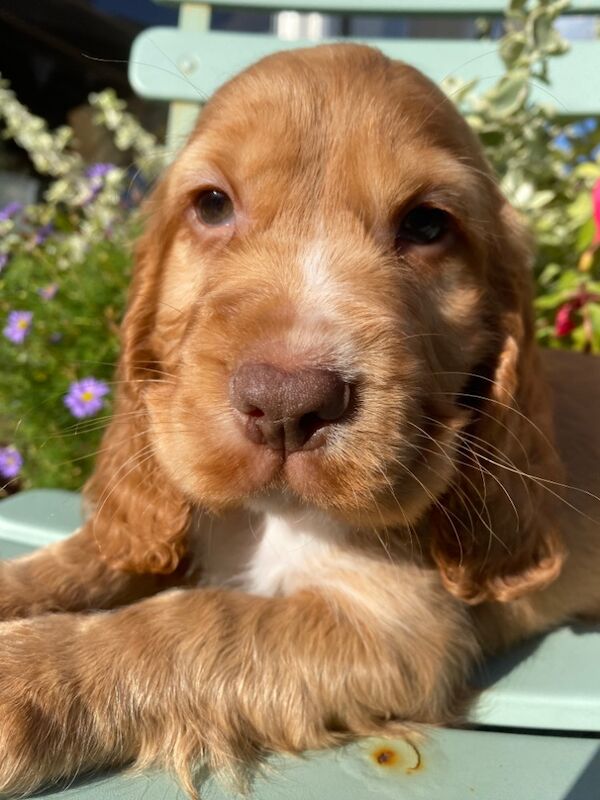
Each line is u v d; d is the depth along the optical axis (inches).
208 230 6.3
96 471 7.2
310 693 5.2
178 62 11.8
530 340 6.9
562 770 4.7
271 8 11.9
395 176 5.8
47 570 6.6
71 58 24.8
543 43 10.9
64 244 12.6
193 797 4.5
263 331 5.0
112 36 25.0
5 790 4.4
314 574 6.1
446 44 11.9
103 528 6.8
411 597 6.0
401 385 5.1
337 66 6.2
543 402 6.9
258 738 5.1
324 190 5.8
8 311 12.1
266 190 5.8
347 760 4.8
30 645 5.0
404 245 6.1
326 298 5.2
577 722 5.3
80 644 5.1
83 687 4.8
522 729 5.5
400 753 4.9
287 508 5.5
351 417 4.8
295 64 6.2
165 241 6.8
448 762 4.8
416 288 6.0
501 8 11.5
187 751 4.8
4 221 13.5
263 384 4.7
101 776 4.7
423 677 5.6
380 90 6.0
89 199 13.5
